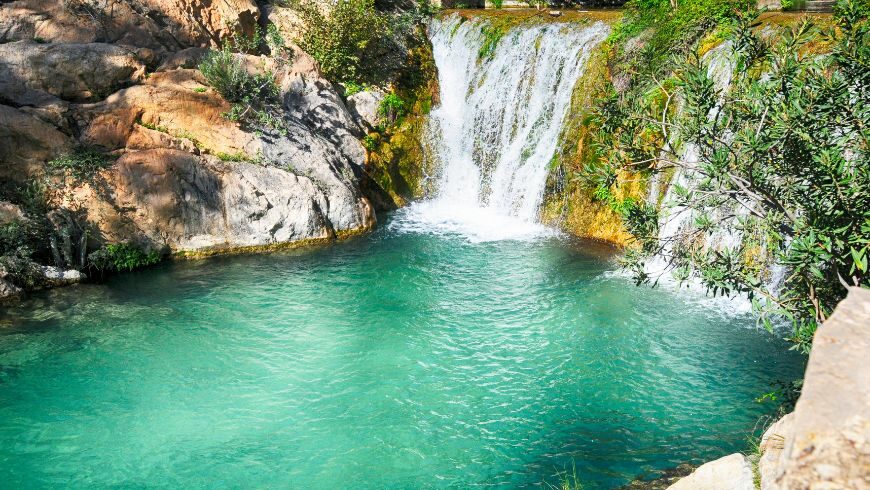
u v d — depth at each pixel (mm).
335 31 22047
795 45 7184
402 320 13195
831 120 6512
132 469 8617
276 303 13945
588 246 17312
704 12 16188
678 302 13867
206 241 16672
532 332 12680
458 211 20812
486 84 22359
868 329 2918
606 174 8242
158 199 16141
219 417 9859
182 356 11672
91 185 15609
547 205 19328
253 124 18141
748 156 6898
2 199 14969
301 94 19844
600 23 20016
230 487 8289
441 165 22047
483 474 8562
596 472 8531
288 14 23078
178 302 13938
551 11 23938
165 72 17969
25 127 15508
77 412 9922
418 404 10273
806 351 6617
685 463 8609
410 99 22688
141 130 16641
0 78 16078
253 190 16984
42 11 17625
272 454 8977
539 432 9539
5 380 10750
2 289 13500
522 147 20578
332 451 9062
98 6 18328
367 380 10953
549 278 15219
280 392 10578
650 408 10133
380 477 8516
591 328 12805
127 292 14422
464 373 11219
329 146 19469
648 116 8016
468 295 14367
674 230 15328
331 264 16203
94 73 16859
